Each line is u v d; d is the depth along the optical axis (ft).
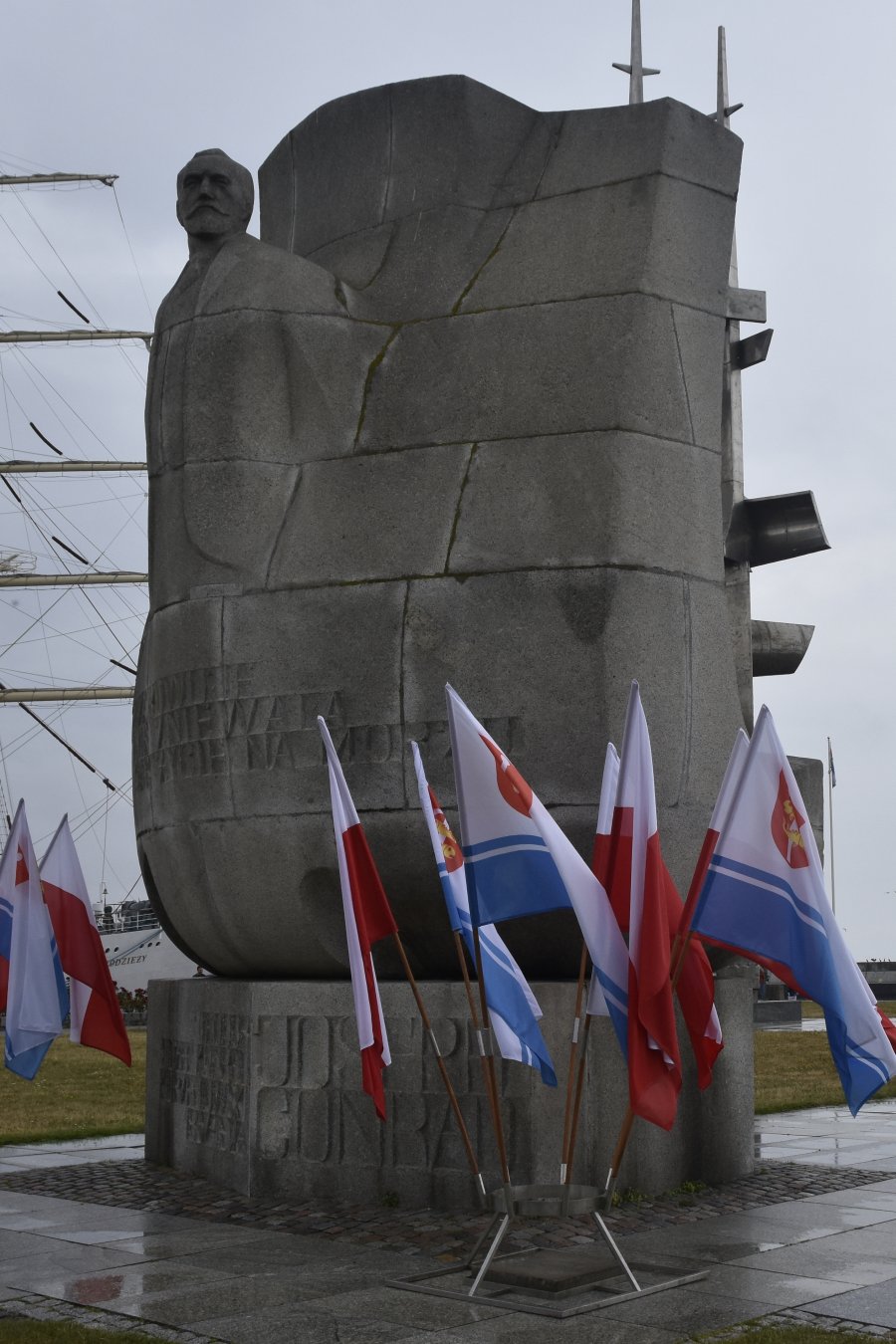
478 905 25.39
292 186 43.09
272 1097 34.19
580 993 27.14
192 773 37.35
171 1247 28.40
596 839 27.45
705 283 37.29
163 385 39.04
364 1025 25.39
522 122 39.06
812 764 40.22
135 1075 68.23
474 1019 27.84
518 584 34.53
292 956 36.50
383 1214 31.48
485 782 25.54
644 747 24.94
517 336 36.50
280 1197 33.65
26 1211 32.81
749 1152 36.78
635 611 34.32
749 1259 26.71
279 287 38.01
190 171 39.40
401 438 36.86
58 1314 23.35
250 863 36.24
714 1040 26.05
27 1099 58.44
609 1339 21.57
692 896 25.35
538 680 34.01
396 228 39.68
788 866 24.91
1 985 35.76
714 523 36.81
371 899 26.53
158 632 38.91
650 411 35.53
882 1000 167.63
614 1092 32.40
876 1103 58.59
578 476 34.96
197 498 37.68
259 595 36.83
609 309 35.81
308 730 35.68
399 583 35.47
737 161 38.14
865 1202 32.86
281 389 37.86
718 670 36.11
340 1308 23.52
